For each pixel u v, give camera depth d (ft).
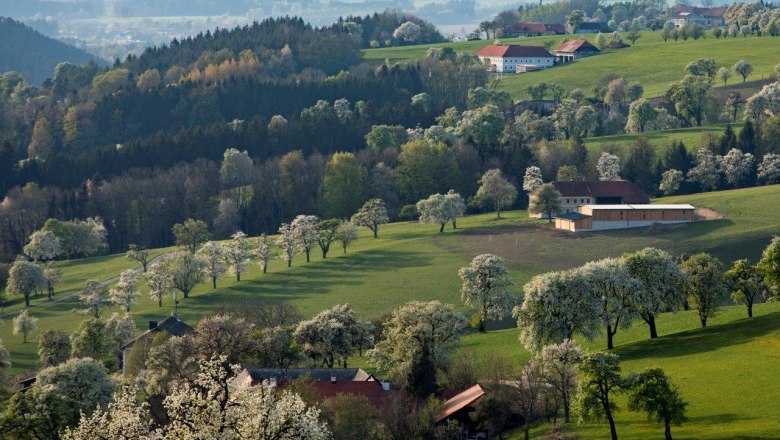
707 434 420.77
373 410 472.85
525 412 464.24
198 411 305.12
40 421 469.16
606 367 433.07
